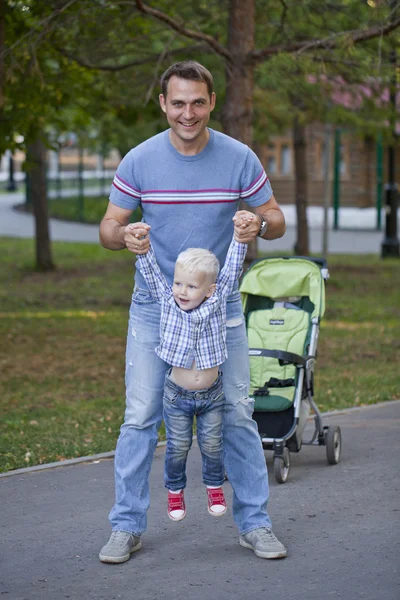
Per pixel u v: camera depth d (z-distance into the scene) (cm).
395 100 1479
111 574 473
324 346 1250
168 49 1125
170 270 474
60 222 3606
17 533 538
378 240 3100
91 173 6262
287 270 707
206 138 461
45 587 457
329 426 696
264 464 501
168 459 482
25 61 1077
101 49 1136
